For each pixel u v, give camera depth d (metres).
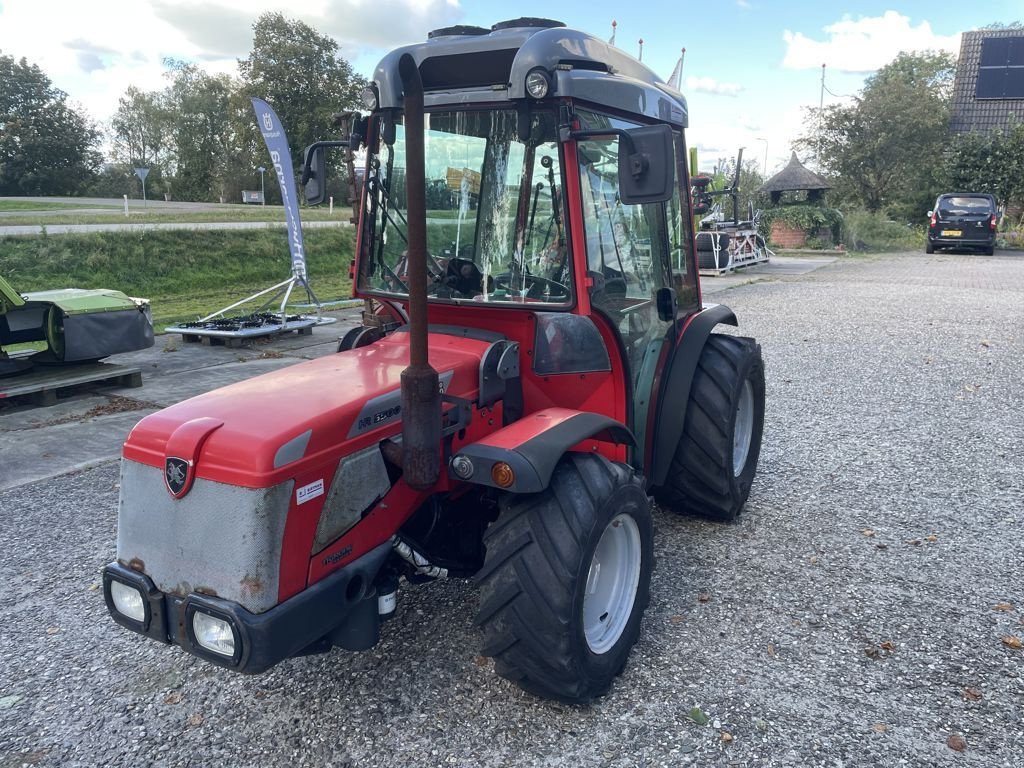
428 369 2.39
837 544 3.82
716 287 14.93
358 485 2.45
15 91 63.56
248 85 57.12
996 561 3.62
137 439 2.39
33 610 3.40
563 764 2.36
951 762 2.34
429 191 3.05
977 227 22.23
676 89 3.88
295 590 2.27
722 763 2.35
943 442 5.37
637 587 2.87
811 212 25.39
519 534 2.50
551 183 2.81
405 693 2.73
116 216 23.66
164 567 2.32
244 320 9.76
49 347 7.04
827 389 6.92
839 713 2.57
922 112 31.75
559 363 3.04
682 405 3.69
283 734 2.55
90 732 2.60
